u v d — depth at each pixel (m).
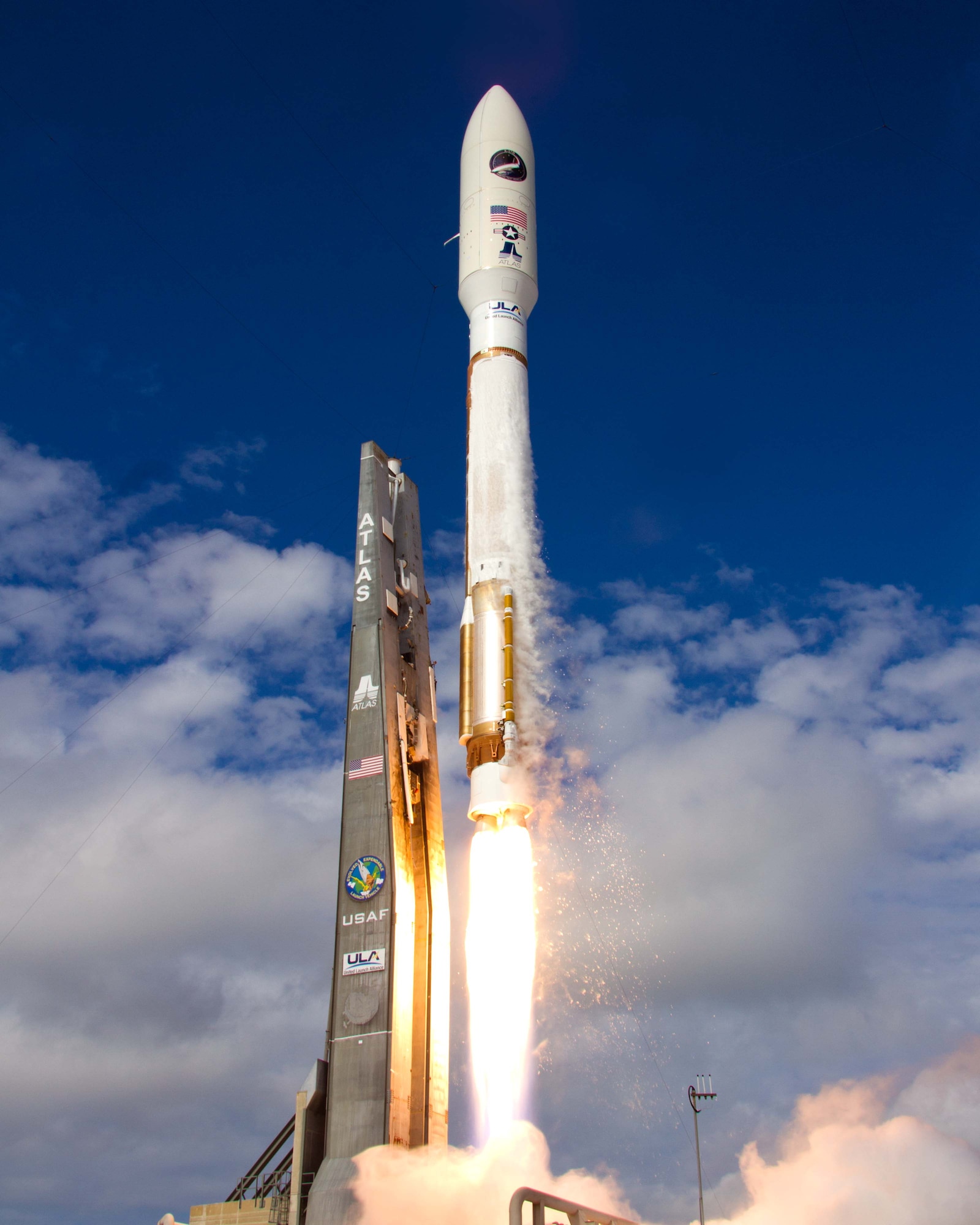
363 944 40.44
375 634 45.50
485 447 43.97
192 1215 40.91
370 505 48.09
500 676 41.09
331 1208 36.38
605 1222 27.73
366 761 43.28
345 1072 38.78
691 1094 56.44
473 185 47.97
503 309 45.91
